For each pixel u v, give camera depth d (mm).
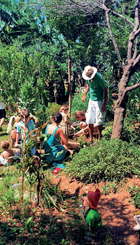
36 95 8047
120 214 3980
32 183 4410
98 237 3395
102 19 10297
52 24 9227
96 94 6414
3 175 5309
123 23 10359
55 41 10578
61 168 5555
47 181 4555
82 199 3947
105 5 7699
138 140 6719
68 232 3590
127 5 10023
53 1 7719
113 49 10406
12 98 8188
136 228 3322
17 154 5859
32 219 3910
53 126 5656
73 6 7641
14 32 10672
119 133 6219
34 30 10570
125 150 5441
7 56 8508
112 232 3582
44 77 8898
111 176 4832
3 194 4492
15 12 10820
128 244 3340
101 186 4766
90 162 5141
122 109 6176
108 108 8945
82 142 6758
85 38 9820
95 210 3381
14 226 3768
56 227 3684
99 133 6863
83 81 12242
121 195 4473
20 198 4359
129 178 4867
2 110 8961
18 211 4121
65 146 6164
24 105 7285
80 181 4984
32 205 4277
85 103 9680
